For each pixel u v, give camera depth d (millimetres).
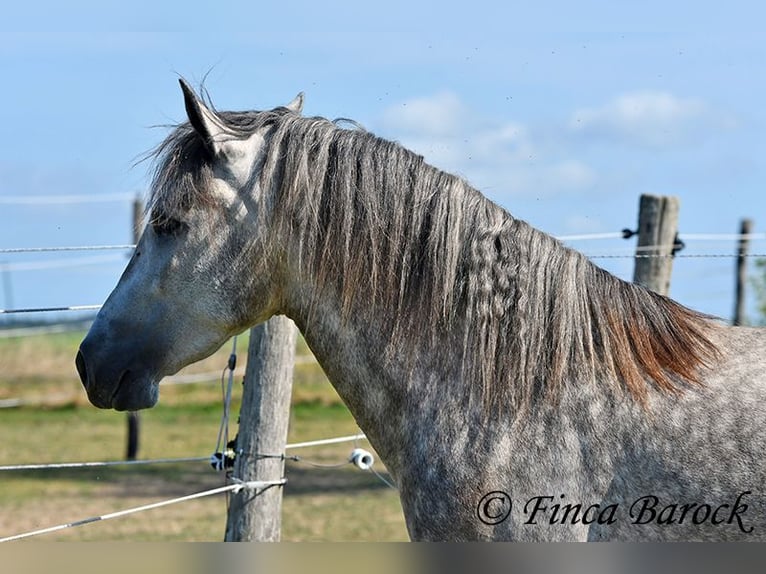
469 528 4629
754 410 4457
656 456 4480
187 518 12867
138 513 13273
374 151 4961
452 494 4656
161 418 22094
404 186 4922
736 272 20297
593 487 4531
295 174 4906
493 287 4789
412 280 4879
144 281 5016
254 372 7238
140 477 16234
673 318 4820
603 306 4801
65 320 23875
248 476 7230
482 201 4953
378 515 12742
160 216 4957
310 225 4914
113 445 18984
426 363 4832
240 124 5102
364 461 7473
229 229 4938
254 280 4996
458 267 4840
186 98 4773
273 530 7293
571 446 4582
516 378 4691
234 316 5023
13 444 18969
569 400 4645
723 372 4637
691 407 4539
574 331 4742
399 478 4918
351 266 4895
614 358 4699
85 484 15617
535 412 4656
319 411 21547
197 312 4992
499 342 4742
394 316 4887
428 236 4871
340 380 5074
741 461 4379
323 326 5020
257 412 7227
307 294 5008
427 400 4801
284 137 4980
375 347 4922
